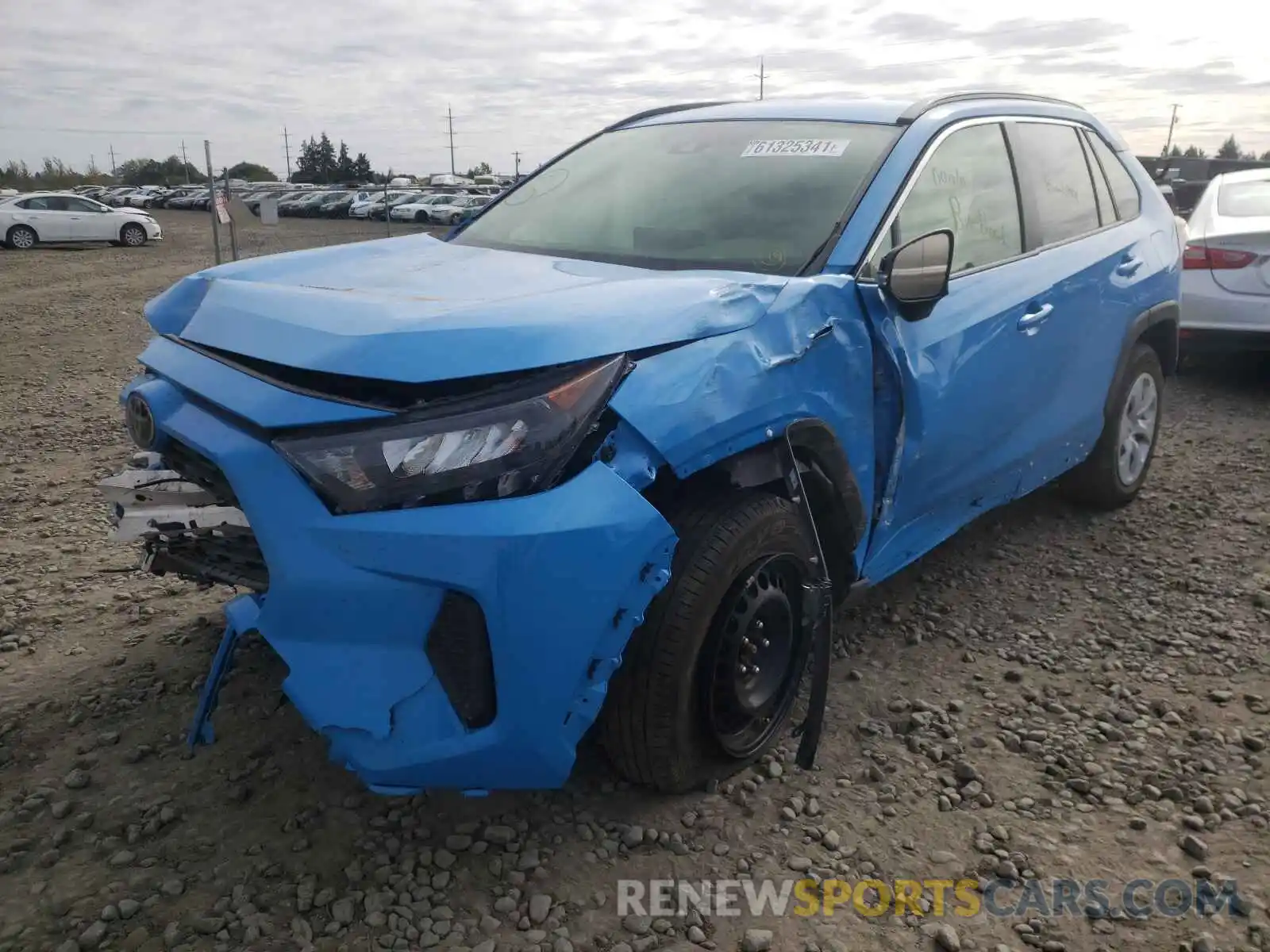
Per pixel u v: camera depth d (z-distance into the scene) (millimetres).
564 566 2164
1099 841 2648
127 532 2750
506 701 2199
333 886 2439
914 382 3137
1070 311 4098
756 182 3441
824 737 3092
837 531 3045
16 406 7543
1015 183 3973
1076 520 4965
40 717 3123
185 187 61594
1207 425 6770
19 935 2275
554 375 2238
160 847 2561
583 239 3471
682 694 2520
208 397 2404
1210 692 3373
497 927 2316
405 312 2361
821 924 2352
